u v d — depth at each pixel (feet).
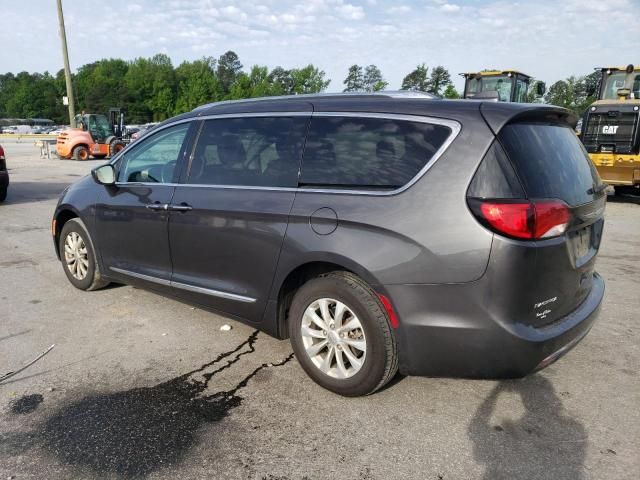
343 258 9.80
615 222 30.32
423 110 9.83
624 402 10.45
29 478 8.17
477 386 11.02
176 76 361.30
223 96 324.60
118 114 83.66
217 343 13.10
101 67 401.70
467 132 9.22
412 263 9.18
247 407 10.19
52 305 15.57
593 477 8.29
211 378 11.32
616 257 22.00
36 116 394.52
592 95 46.50
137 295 16.55
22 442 9.04
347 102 10.86
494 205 8.65
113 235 14.85
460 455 8.80
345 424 9.65
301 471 8.40
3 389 10.75
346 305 10.02
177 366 11.85
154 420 9.73
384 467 8.50
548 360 9.27
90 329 13.85
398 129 9.93
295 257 10.52
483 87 55.01
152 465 8.50
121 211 14.40
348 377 10.22
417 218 9.21
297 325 10.87
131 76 364.79
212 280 12.46
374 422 9.71
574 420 9.82
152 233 13.60
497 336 8.82
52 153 90.43
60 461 8.57
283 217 10.73
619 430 9.52
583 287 10.51
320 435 9.32
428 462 8.62
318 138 10.88
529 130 9.57
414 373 9.71
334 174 10.45
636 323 14.56
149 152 14.17
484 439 9.23
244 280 11.70
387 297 9.45
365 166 10.12
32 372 11.48
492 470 8.44
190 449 8.91
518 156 9.00
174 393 10.68
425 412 10.05
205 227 12.21
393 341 9.73
